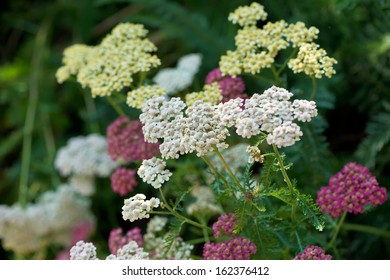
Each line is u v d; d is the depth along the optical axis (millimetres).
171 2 1036
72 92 1103
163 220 780
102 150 955
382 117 891
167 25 992
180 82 842
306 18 922
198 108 686
